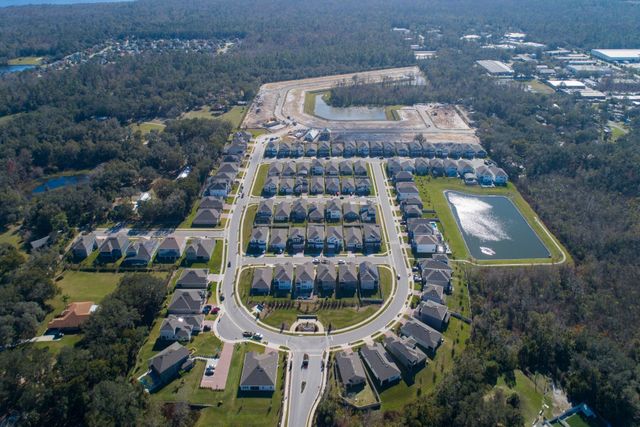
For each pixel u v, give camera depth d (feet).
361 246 523.29
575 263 508.12
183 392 348.38
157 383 354.74
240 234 548.31
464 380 347.36
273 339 401.08
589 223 562.25
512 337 394.93
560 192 632.38
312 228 538.47
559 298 449.06
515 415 322.55
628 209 577.84
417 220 558.97
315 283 467.11
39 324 403.34
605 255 507.71
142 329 385.91
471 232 563.07
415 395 352.08
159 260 502.79
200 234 548.31
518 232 563.89
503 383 364.17
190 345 392.68
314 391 353.92
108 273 485.97
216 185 631.97
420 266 487.20
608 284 466.29
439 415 318.04
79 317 411.54
